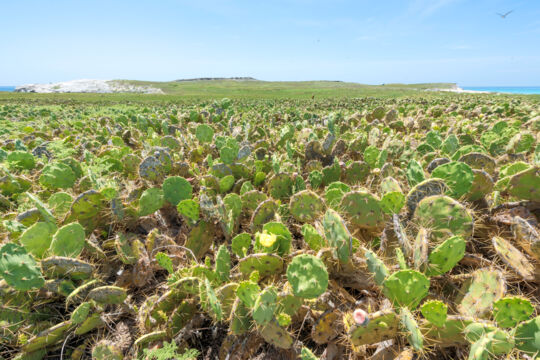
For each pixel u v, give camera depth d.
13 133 7.06
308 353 1.33
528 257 1.93
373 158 3.81
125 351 1.76
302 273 1.55
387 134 5.73
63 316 1.88
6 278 1.61
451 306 1.68
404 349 1.47
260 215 2.44
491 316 1.51
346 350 1.62
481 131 5.77
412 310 1.55
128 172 3.86
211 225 2.48
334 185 2.73
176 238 2.60
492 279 1.58
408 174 2.59
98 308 1.86
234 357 1.60
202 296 1.63
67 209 2.64
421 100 16.80
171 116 7.81
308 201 2.38
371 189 3.19
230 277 1.91
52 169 3.04
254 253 1.95
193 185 3.63
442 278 1.83
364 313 1.37
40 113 12.22
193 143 5.59
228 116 8.92
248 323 1.59
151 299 1.80
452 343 1.43
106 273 2.25
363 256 1.96
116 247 2.15
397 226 1.80
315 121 8.52
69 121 8.91
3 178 3.19
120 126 7.22
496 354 1.32
